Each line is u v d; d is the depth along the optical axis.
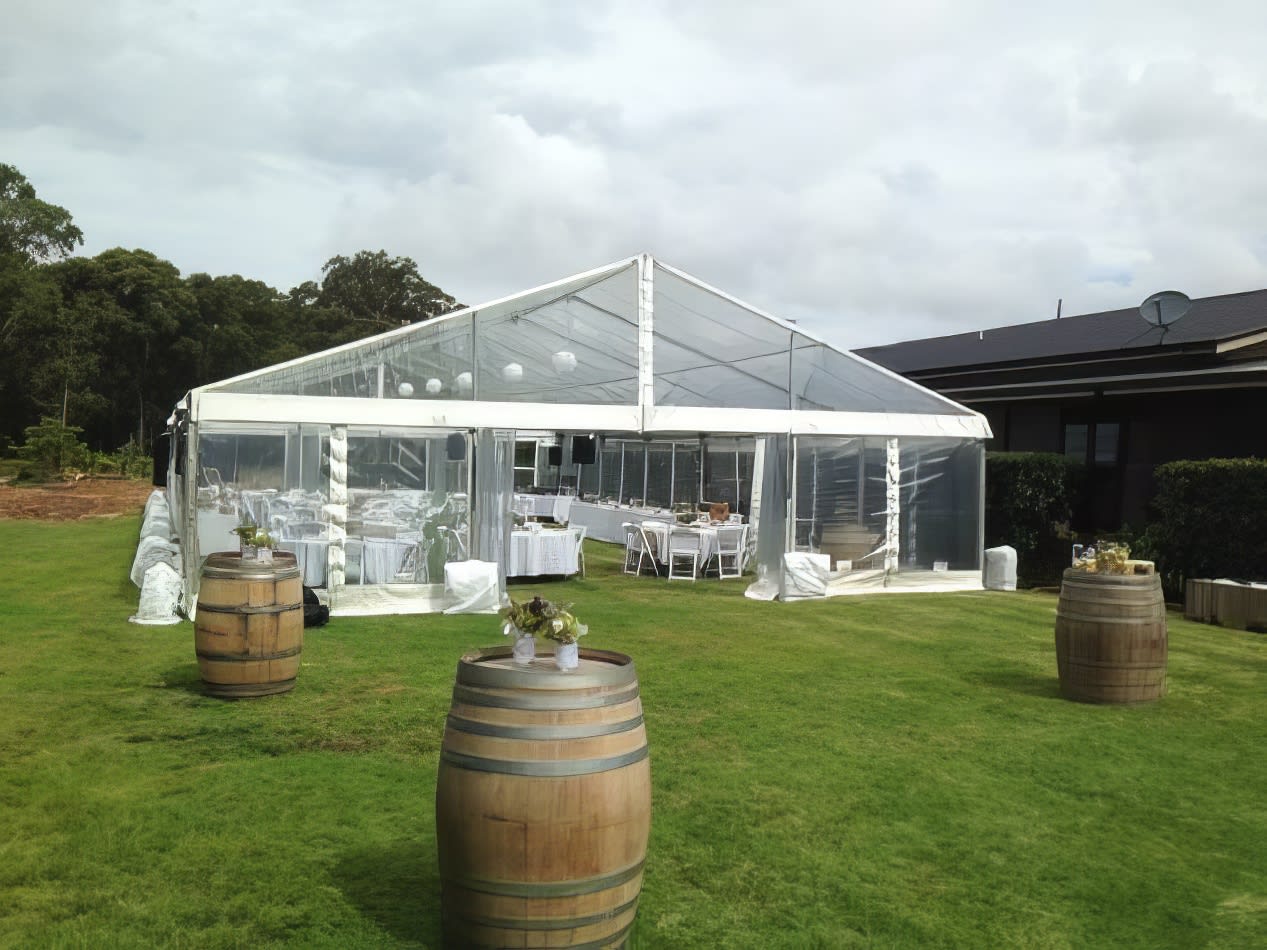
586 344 12.25
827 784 5.43
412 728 6.38
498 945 3.42
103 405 44.06
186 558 10.38
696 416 12.56
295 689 7.35
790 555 12.51
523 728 3.35
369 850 4.47
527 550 14.12
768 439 13.33
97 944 3.60
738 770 5.64
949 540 13.68
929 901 4.09
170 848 4.46
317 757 5.77
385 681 7.62
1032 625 10.65
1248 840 4.79
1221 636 10.26
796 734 6.36
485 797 3.34
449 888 3.51
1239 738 6.46
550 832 3.32
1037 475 14.42
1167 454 14.32
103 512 23.83
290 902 3.97
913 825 4.89
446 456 11.42
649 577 14.91
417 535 11.23
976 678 8.05
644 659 8.62
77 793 5.11
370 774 5.48
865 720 6.73
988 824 4.92
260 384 10.72
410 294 59.75
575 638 3.64
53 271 45.94
